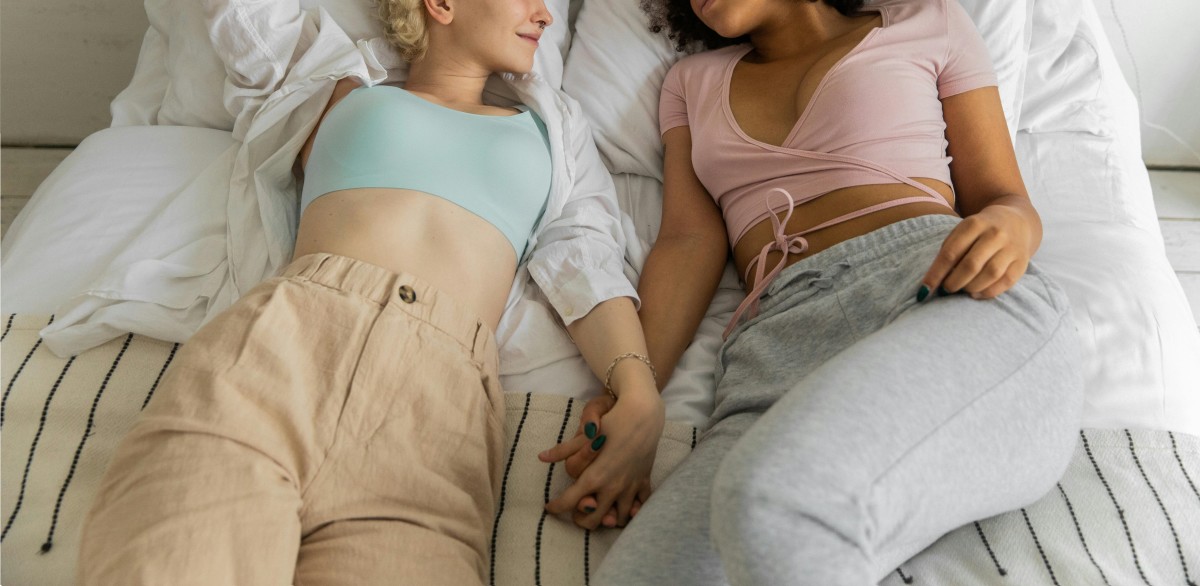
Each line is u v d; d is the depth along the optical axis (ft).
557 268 4.04
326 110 4.39
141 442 2.79
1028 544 3.11
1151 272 4.13
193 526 2.60
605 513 3.34
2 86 6.66
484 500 3.27
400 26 4.33
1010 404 2.81
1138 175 5.03
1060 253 4.25
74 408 3.49
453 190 3.87
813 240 3.91
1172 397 3.65
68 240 4.15
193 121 4.93
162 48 5.27
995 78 4.23
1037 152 4.88
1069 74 5.10
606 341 3.71
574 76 5.07
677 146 4.67
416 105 4.07
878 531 2.52
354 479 3.04
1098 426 3.54
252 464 2.78
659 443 3.63
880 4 4.58
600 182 4.63
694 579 2.68
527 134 4.23
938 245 3.36
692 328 4.09
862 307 3.41
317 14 4.56
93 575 2.58
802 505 2.35
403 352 3.24
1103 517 3.20
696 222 4.40
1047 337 3.03
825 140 4.03
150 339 3.80
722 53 4.72
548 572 3.18
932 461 2.60
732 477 2.43
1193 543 3.10
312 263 3.47
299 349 3.17
